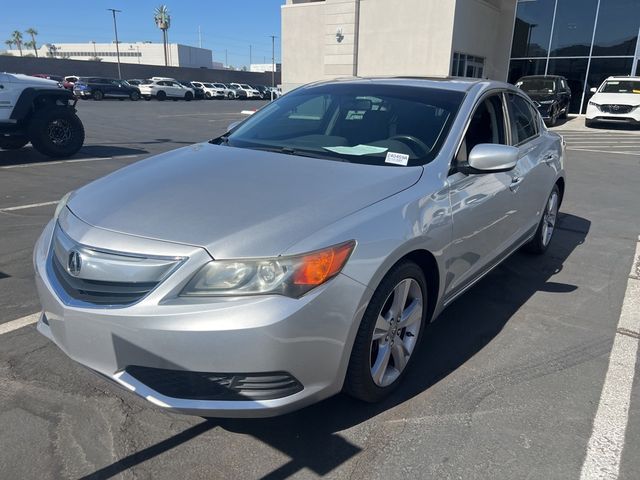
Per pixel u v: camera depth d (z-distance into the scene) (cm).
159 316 209
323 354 223
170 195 254
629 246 553
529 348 334
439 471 228
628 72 2180
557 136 529
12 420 252
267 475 224
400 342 275
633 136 1712
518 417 265
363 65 2208
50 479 218
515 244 418
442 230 282
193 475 223
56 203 644
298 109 380
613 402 279
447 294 310
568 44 2283
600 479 226
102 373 229
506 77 2430
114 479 219
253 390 217
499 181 354
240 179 271
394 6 2073
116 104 3222
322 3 2241
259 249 215
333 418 261
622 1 2131
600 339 348
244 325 206
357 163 301
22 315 354
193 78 6269
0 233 521
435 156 307
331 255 220
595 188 866
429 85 371
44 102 988
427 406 272
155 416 258
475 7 2105
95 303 223
